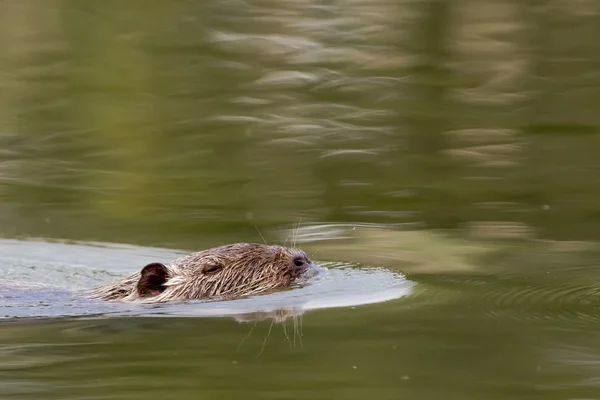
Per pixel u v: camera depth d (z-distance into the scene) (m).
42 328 27.59
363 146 47.12
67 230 39.28
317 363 24.42
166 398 22.23
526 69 55.56
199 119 51.03
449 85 54.06
